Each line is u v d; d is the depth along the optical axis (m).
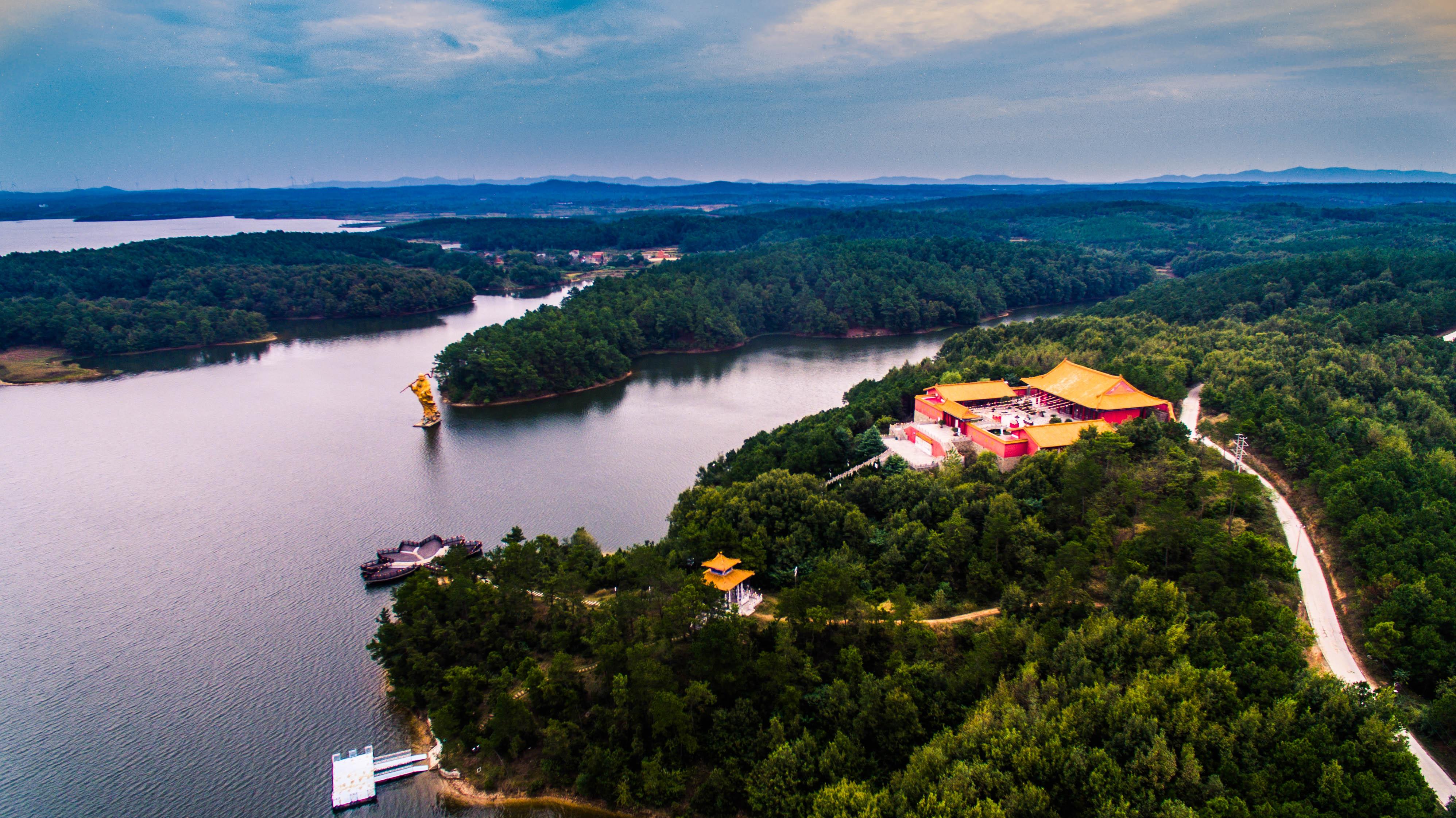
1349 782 73.00
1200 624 95.56
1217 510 124.81
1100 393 168.38
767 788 90.62
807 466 161.25
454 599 121.69
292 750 108.56
